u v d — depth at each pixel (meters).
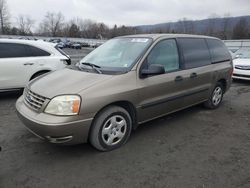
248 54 11.55
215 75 5.81
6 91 7.02
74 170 3.40
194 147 4.14
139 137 4.45
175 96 4.75
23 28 90.31
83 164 3.54
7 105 6.32
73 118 3.39
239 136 4.64
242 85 9.88
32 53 7.05
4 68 6.55
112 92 3.71
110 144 3.89
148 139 4.38
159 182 3.18
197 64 5.29
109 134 3.86
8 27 81.06
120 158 3.72
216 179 3.27
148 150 3.99
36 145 4.07
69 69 4.48
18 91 7.69
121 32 91.38
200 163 3.64
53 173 3.32
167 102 4.61
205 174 3.37
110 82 3.77
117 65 4.26
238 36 64.75
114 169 3.44
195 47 5.37
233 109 6.33
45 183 3.12
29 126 3.58
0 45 6.66
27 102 3.86
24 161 3.60
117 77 3.87
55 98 3.44
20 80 6.82
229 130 4.91
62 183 3.13
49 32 103.81
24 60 6.83
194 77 5.14
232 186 3.13
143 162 3.63
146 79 4.20
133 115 4.20
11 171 3.35
